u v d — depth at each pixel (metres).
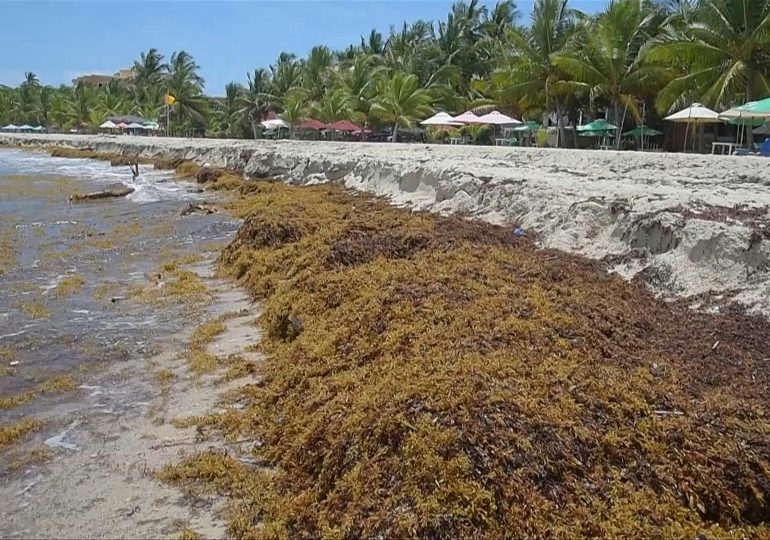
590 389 5.59
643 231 10.27
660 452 4.94
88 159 50.97
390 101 46.59
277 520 4.87
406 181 18.83
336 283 9.54
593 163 18.89
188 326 9.67
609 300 8.56
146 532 4.84
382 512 4.46
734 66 25.02
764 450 5.00
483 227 13.26
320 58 62.91
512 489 4.49
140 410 6.91
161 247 15.65
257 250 13.05
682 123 35.12
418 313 7.69
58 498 5.31
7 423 6.65
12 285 12.20
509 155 22.92
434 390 5.43
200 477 5.52
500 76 36.31
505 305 7.73
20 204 24.05
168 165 40.03
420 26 57.84
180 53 79.56
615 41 31.44
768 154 23.77
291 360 7.62
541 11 35.72
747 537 4.41
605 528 4.30
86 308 10.66
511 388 5.50
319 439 5.50
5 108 98.81
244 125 68.25
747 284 8.38
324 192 21.41
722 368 6.65
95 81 123.69
